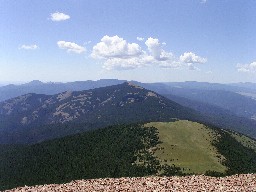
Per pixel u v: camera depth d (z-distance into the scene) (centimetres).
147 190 3809
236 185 3981
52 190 4088
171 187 3928
